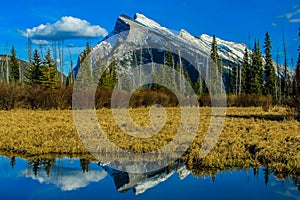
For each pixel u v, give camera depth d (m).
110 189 11.07
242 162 13.29
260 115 29.94
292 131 18.73
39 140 17.38
